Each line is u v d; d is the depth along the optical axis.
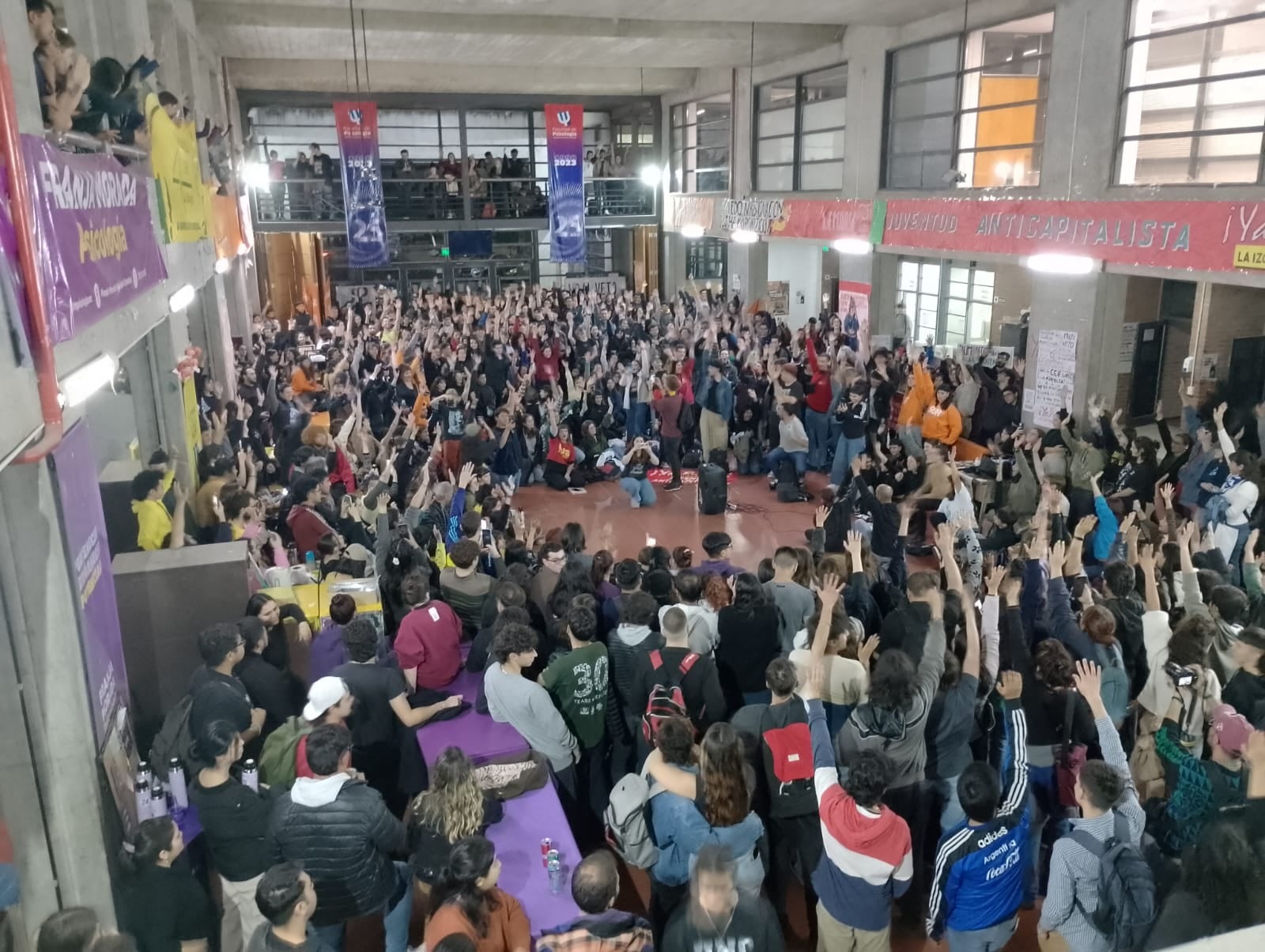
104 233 4.37
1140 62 10.35
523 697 4.59
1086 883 3.53
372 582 6.11
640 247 26.03
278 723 4.80
